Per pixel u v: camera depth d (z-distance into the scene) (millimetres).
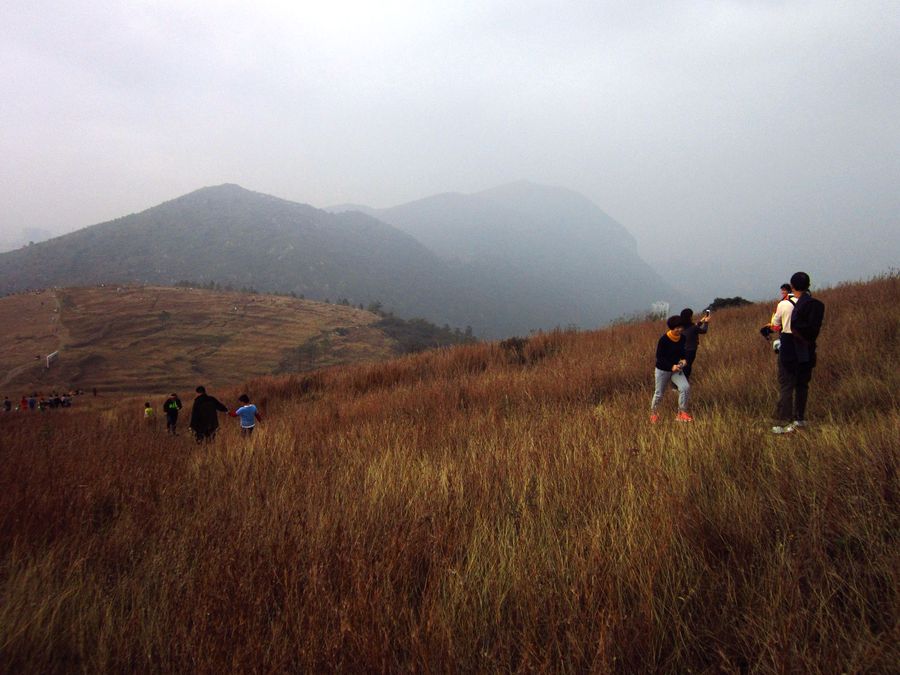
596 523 2559
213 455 5785
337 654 1814
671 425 4770
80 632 2127
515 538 2621
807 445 3549
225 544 2717
